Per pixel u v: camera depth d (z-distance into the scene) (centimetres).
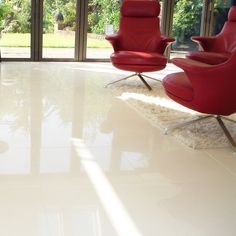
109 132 301
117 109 369
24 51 669
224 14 725
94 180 216
